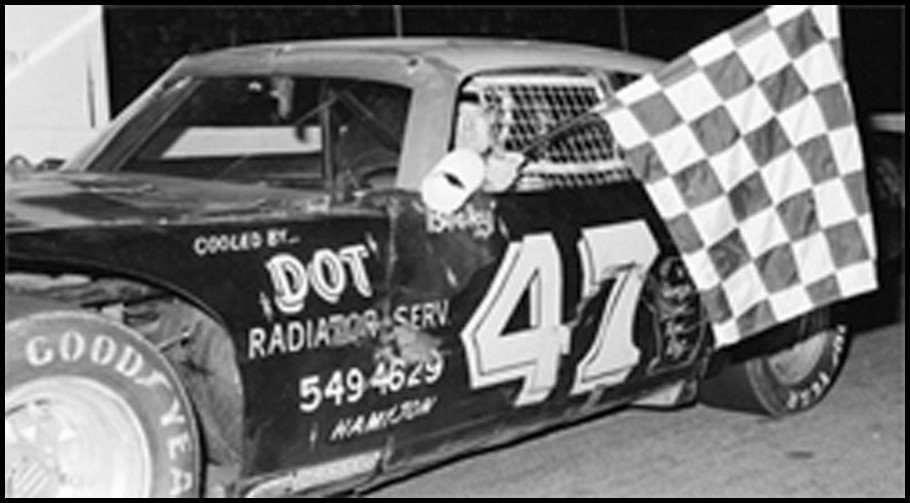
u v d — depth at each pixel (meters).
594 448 4.93
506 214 3.92
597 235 4.16
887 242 5.92
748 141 4.23
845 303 5.58
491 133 4.11
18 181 4.14
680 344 4.48
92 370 3.02
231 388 3.33
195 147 5.71
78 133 6.45
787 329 5.13
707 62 4.21
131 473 3.11
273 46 4.79
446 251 3.73
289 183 4.57
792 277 4.29
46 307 3.03
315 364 3.40
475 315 3.79
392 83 4.19
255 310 3.27
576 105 4.45
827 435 5.05
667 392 4.70
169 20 7.00
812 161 4.34
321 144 4.53
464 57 4.27
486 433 3.94
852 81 11.24
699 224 4.15
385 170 4.25
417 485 4.44
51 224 3.13
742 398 5.22
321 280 3.43
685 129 4.15
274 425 3.33
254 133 5.89
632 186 4.41
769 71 4.28
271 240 3.36
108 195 3.81
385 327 3.57
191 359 3.43
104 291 3.30
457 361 3.74
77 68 6.44
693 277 4.15
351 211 3.60
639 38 9.25
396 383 3.60
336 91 4.43
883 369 6.30
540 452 4.89
